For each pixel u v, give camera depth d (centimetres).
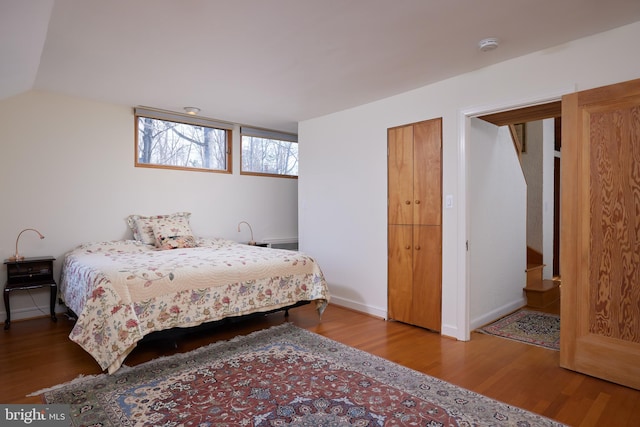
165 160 450
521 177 418
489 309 358
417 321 341
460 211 309
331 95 364
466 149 307
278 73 307
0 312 345
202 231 473
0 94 313
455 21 221
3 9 172
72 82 334
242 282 304
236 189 504
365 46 255
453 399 205
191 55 271
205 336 313
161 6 203
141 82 332
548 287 426
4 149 347
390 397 207
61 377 231
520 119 335
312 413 190
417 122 342
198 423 181
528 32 236
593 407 197
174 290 266
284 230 557
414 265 344
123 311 238
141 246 388
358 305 397
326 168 437
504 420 184
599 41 237
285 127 521
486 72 292
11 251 350
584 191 237
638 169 217
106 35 239
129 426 178
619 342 223
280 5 203
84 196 389
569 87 249
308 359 261
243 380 227
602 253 230
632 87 217
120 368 244
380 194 375
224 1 198
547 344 296
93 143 394
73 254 350
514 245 403
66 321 351
